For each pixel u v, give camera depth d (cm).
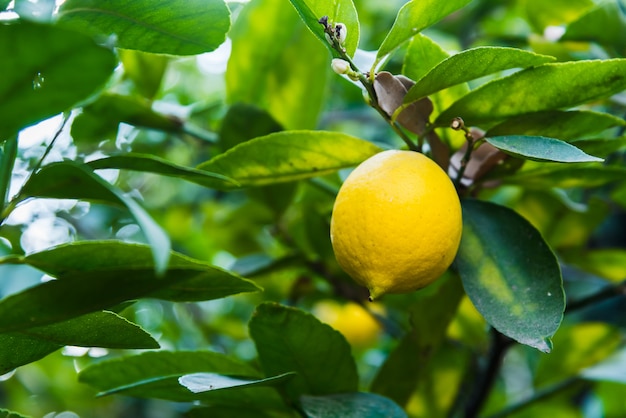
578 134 61
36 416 110
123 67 81
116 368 66
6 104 48
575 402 105
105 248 50
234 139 76
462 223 60
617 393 89
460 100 58
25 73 47
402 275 55
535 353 97
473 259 60
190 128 83
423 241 55
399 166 56
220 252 110
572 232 83
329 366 63
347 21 58
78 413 112
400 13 56
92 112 79
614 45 77
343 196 56
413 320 68
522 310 57
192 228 111
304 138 61
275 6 79
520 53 55
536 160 55
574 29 76
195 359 65
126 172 104
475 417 75
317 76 81
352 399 62
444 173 57
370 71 57
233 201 106
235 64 81
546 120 59
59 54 46
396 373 69
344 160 62
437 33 104
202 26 55
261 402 65
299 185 84
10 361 55
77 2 54
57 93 48
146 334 54
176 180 120
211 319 105
